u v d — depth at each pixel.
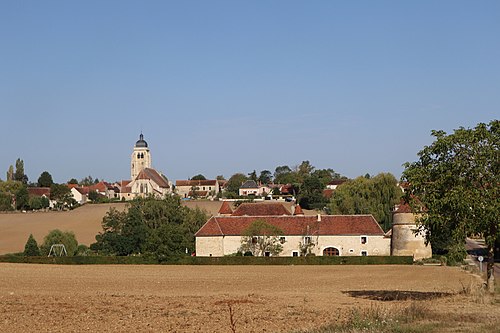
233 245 95.88
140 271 76.56
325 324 28.28
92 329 28.73
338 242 94.12
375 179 120.56
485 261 87.69
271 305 37.47
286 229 96.19
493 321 26.02
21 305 38.38
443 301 34.84
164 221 118.50
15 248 115.19
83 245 113.44
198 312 34.16
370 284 57.44
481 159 35.69
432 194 36.28
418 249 89.88
